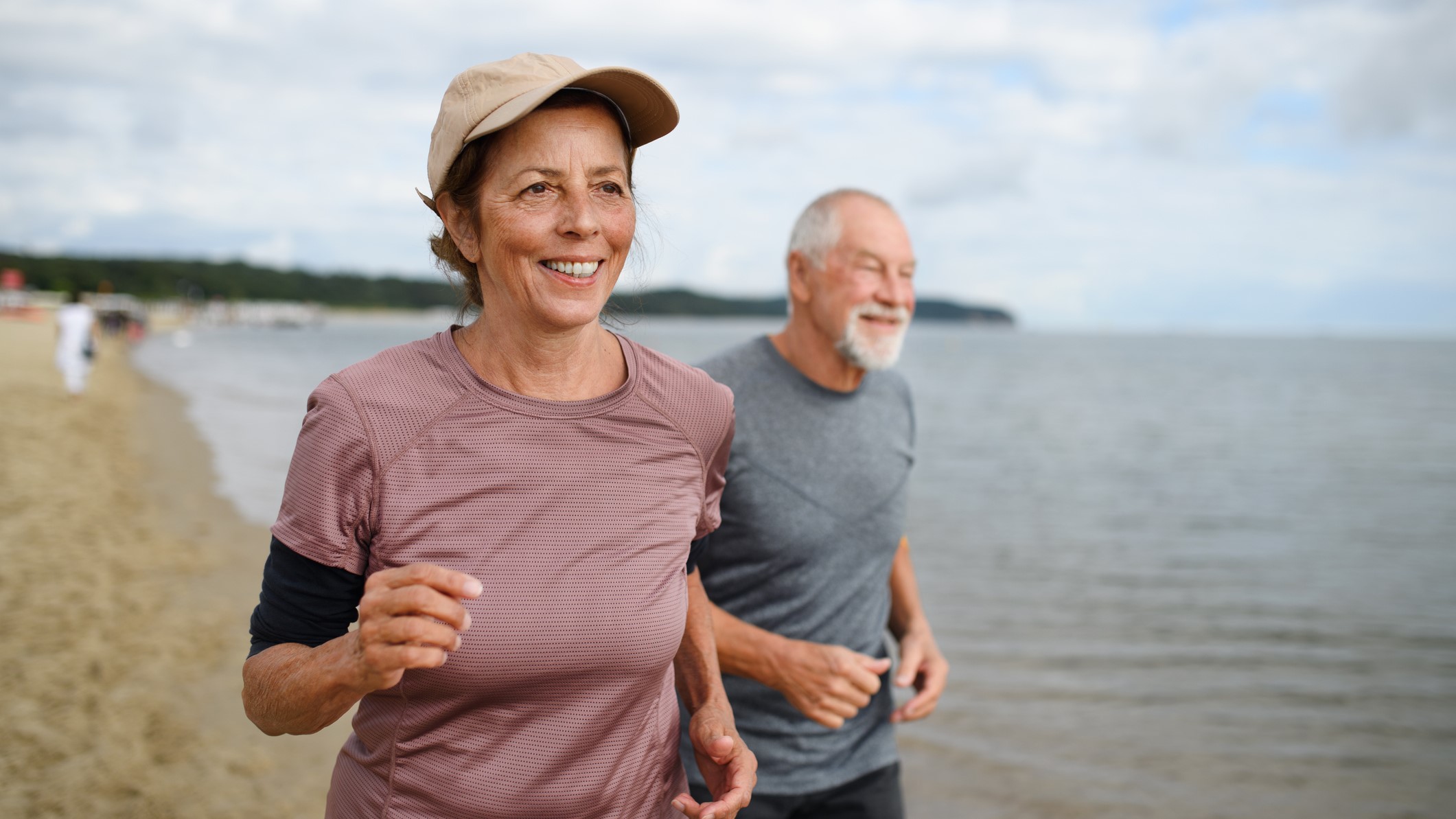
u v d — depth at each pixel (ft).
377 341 258.98
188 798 11.18
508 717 4.62
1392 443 66.49
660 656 4.84
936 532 33.40
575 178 4.58
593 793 4.79
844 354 8.02
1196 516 37.27
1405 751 15.21
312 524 4.48
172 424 50.14
